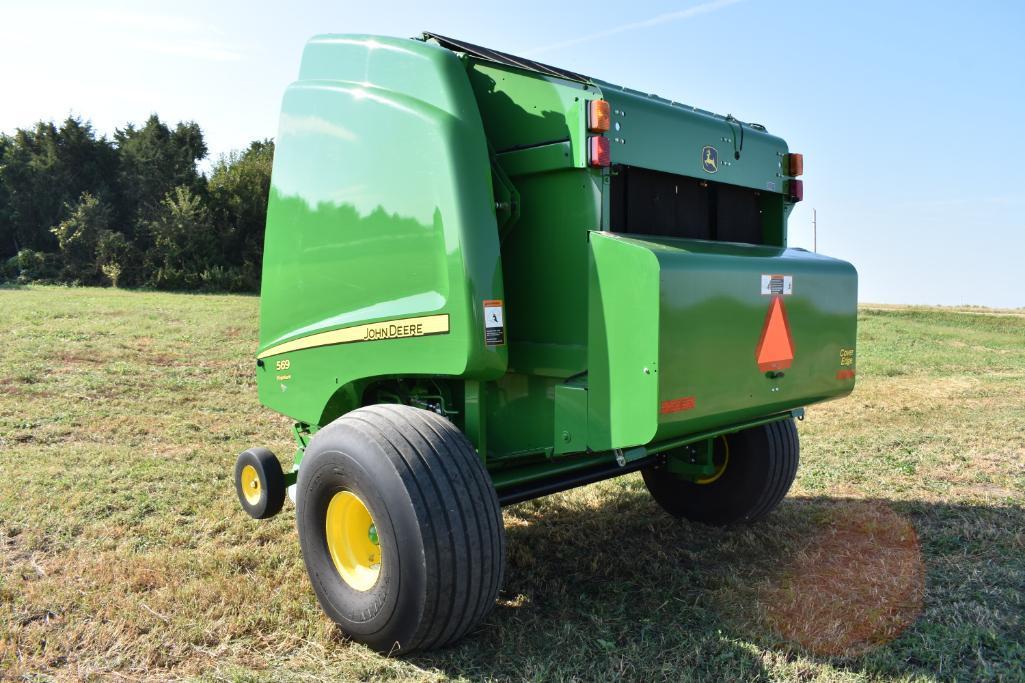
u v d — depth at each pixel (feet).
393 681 10.17
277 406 15.48
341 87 13.37
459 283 11.14
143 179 144.87
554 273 11.97
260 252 143.54
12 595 12.46
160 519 16.65
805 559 14.52
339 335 13.48
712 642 11.10
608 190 11.39
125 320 57.00
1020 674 10.09
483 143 11.68
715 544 15.69
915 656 10.69
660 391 10.53
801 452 23.50
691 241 12.29
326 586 11.67
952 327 74.79
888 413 30.60
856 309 14.12
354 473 10.78
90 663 10.42
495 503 10.83
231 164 153.07
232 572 13.78
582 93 11.31
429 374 11.85
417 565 10.11
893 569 13.89
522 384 12.91
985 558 14.42
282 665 10.53
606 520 17.21
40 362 36.76
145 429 25.64
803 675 10.21
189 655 10.72
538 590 13.20
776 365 12.42
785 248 14.37
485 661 10.70
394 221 12.23
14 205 146.92
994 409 31.22
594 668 10.37
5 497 17.57
